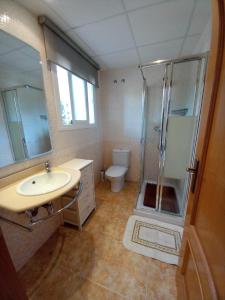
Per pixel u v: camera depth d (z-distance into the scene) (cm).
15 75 115
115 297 105
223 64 54
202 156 67
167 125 171
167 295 105
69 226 174
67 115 190
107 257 135
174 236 157
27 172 129
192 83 184
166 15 131
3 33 106
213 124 60
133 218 185
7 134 111
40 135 142
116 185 252
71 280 116
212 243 53
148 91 246
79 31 153
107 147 302
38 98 137
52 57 145
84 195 171
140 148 265
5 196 97
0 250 57
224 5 52
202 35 160
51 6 119
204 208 63
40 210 144
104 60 224
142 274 120
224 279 43
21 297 66
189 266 78
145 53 203
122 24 143
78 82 210
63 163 178
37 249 143
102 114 287
